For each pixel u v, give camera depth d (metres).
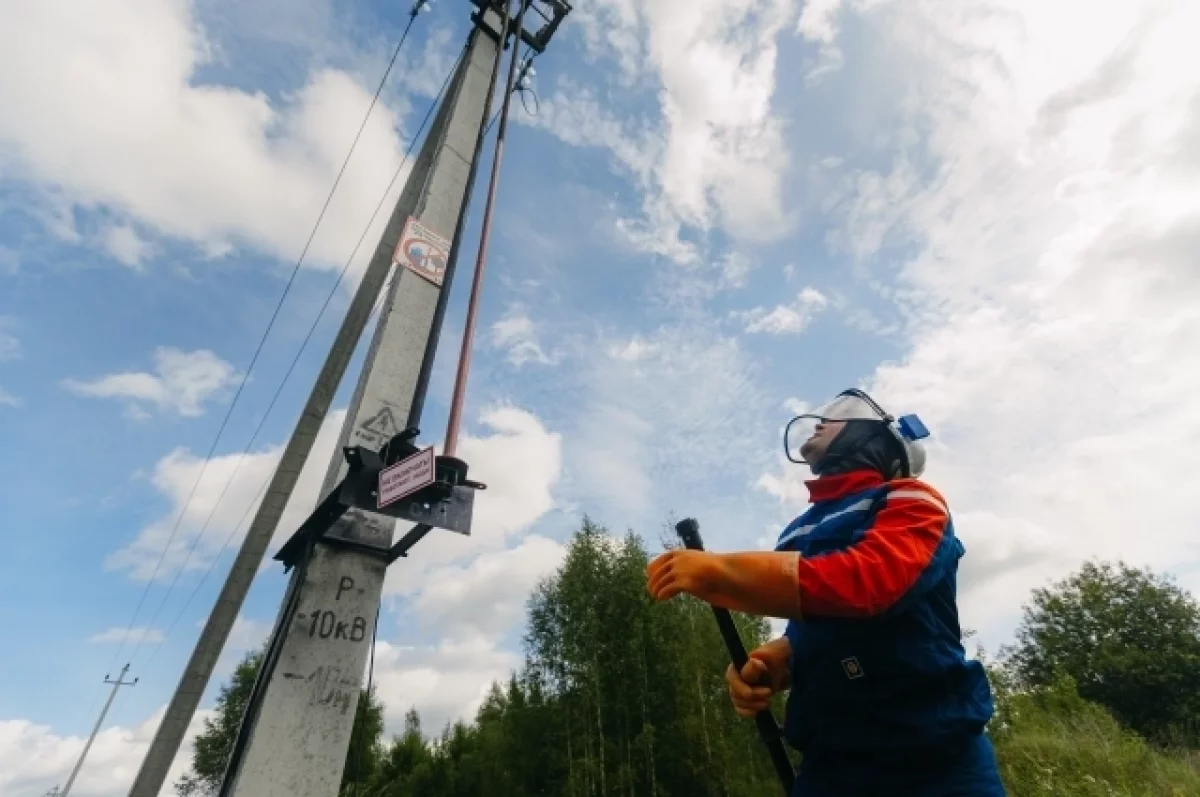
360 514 3.50
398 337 4.05
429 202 4.64
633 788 10.93
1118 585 23.27
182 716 3.79
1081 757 8.11
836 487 1.40
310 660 3.08
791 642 1.48
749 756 10.97
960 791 1.08
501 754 14.62
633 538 13.99
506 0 6.03
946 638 1.18
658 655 12.27
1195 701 19.33
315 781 2.87
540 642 13.44
